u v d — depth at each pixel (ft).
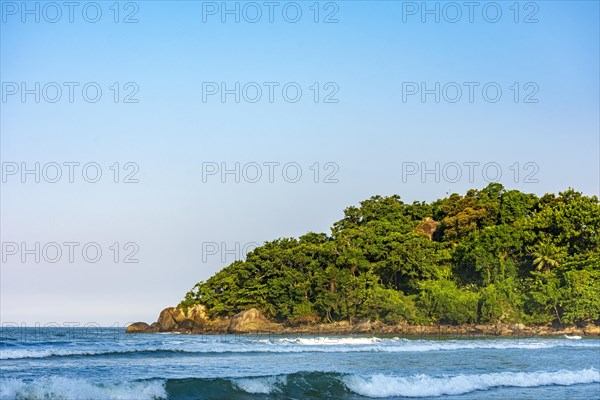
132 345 213.66
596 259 372.58
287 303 411.95
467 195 486.79
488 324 371.56
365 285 403.34
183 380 101.35
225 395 101.65
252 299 423.23
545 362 161.48
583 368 149.18
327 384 110.22
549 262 387.75
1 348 184.44
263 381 106.32
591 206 401.08
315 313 406.21
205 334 407.64
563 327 365.81
